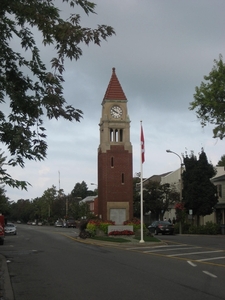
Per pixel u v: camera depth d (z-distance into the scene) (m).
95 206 85.94
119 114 45.53
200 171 48.81
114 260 18.48
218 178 51.75
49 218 114.69
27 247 27.48
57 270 15.40
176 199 62.31
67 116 7.64
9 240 36.66
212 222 49.25
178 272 14.37
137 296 10.35
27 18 7.52
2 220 32.72
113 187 44.62
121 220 44.31
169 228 46.00
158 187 63.72
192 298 10.08
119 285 11.94
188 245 27.12
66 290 11.34
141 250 24.00
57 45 7.62
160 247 25.97
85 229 37.41
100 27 7.54
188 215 49.44
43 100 7.45
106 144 45.09
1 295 10.73
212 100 33.31
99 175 46.41
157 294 10.59
